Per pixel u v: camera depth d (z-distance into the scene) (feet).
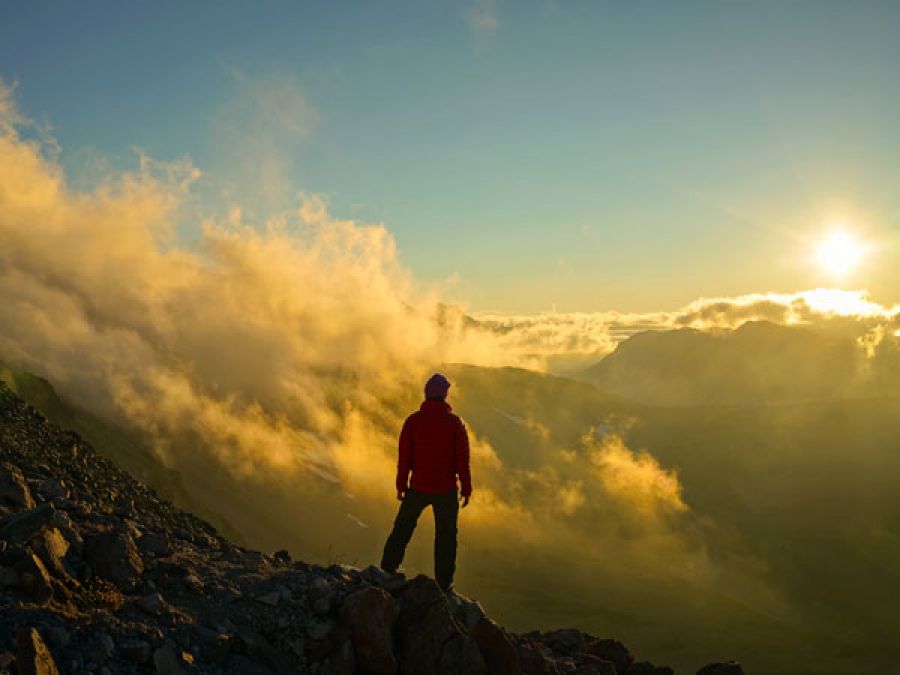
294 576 17.95
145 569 16.28
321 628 16.15
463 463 20.67
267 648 15.28
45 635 12.81
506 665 17.93
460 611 18.74
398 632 16.98
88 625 13.57
